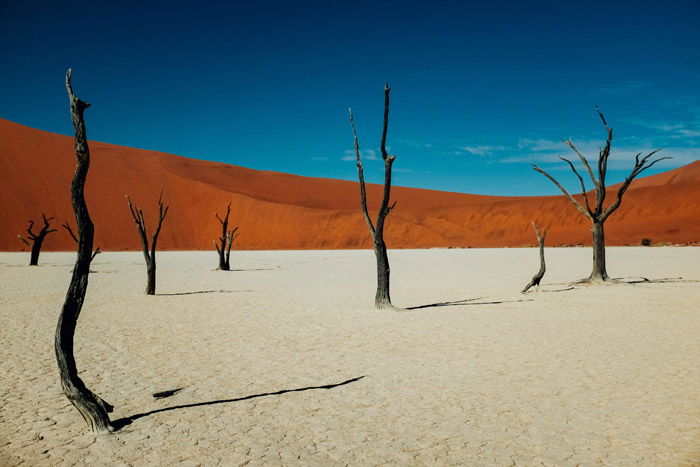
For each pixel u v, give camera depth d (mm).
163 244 87812
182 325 12781
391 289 21234
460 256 48312
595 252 21922
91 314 14570
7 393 7258
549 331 11609
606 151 21375
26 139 96500
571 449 5250
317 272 31312
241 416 6328
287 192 124188
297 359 9234
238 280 25844
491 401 6758
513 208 91188
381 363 8883
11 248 75000
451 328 12094
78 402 5820
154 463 5039
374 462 5012
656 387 7266
